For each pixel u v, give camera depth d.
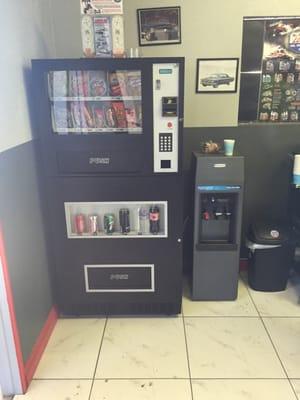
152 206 2.27
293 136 2.69
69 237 2.22
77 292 2.33
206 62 2.54
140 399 1.74
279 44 2.55
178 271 2.28
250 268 2.70
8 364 1.73
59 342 2.14
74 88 2.03
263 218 2.84
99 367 1.94
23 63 1.89
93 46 2.04
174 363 1.96
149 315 2.40
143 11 2.46
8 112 1.68
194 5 2.44
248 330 2.23
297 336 2.17
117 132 2.07
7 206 1.66
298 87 2.63
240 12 2.46
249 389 1.78
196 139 2.70
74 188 2.12
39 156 2.13
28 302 1.90
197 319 2.34
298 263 2.86
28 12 1.98
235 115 2.65
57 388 1.81
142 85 1.95
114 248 2.24
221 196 2.42
